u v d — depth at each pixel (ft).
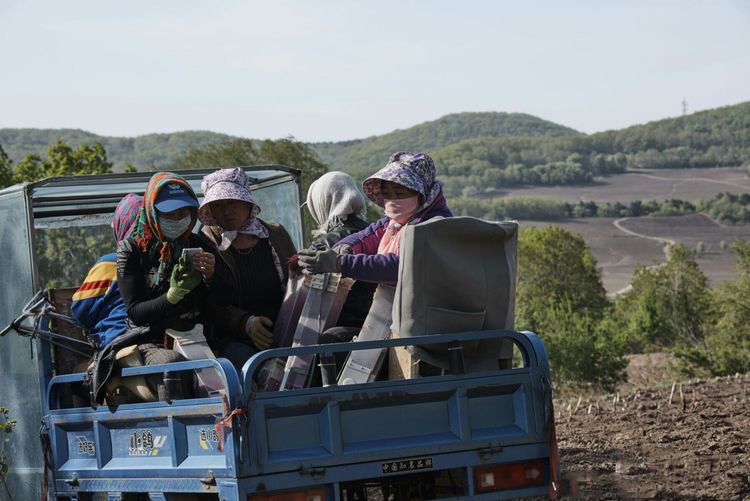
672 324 402.11
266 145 216.13
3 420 33.32
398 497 28.07
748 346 289.94
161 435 26.78
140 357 28.25
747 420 51.93
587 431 52.42
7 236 32.83
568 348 176.86
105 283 30.76
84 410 29.71
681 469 40.86
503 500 26.96
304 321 28.58
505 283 27.30
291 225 42.63
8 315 33.01
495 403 27.02
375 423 25.45
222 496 24.08
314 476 24.20
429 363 26.73
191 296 28.99
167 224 28.35
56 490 31.17
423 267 26.37
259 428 23.80
